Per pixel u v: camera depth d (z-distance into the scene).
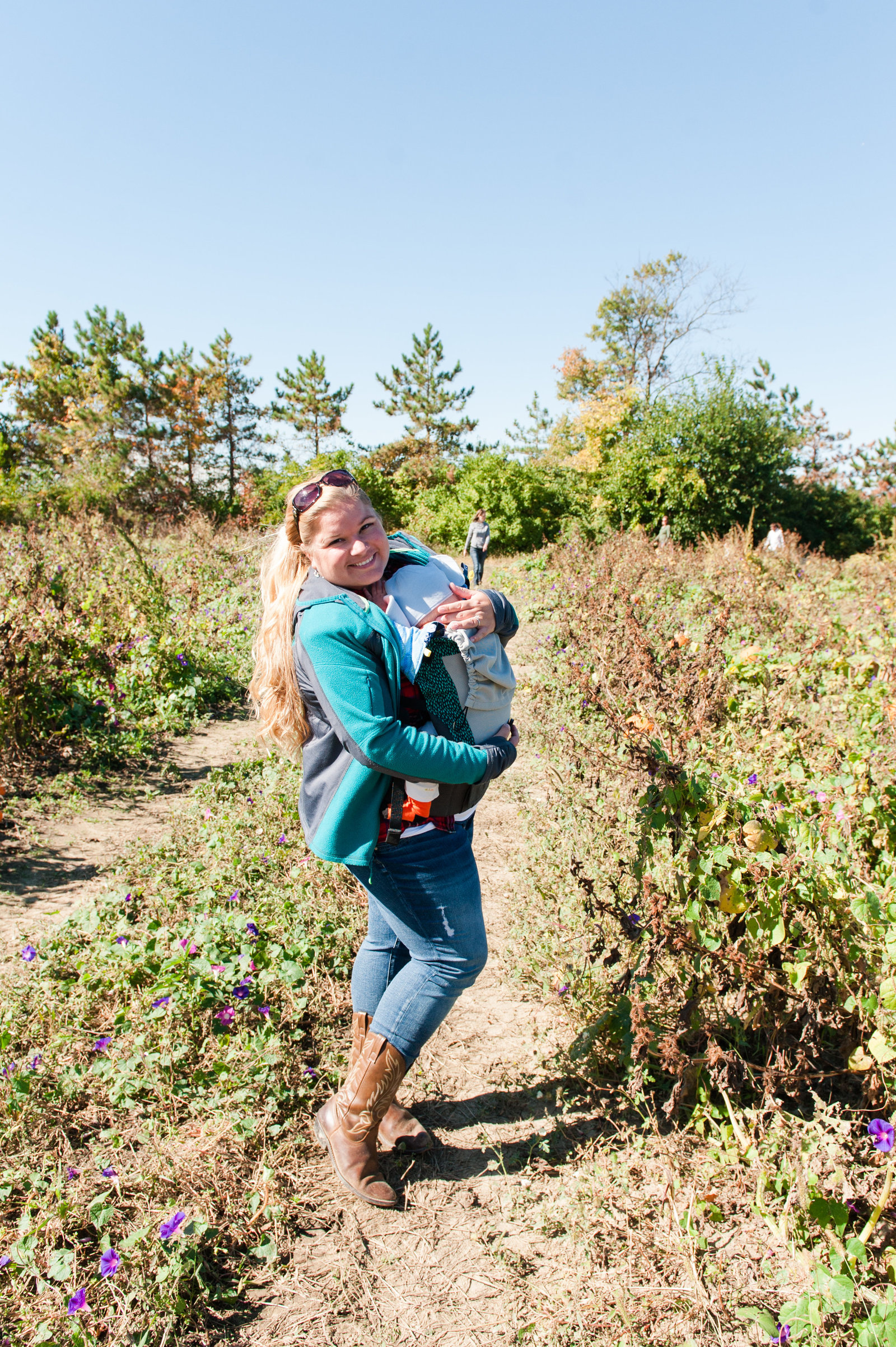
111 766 5.23
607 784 3.79
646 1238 1.77
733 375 27.33
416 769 1.60
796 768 2.79
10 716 4.95
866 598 9.38
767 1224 1.79
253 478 41.59
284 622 1.80
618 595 7.26
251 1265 1.79
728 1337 1.57
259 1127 2.11
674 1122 2.06
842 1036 2.22
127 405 40.69
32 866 3.81
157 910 3.20
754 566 9.67
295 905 3.10
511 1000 2.79
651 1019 2.19
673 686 3.47
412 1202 1.95
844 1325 1.55
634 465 25.92
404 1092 2.35
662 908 2.08
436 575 1.81
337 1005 2.61
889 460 36.34
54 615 6.17
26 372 41.66
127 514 21.00
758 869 2.07
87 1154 2.06
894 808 2.52
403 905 1.81
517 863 3.69
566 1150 2.10
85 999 2.60
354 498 1.66
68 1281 1.67
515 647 8.52
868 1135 1.94
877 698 4.31
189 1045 2.38
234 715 6.64
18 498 20.61
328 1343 1.61
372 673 1.61
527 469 26.22
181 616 8.20
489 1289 1.72
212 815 4.13
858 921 2.05
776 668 4.24
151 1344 1.57
